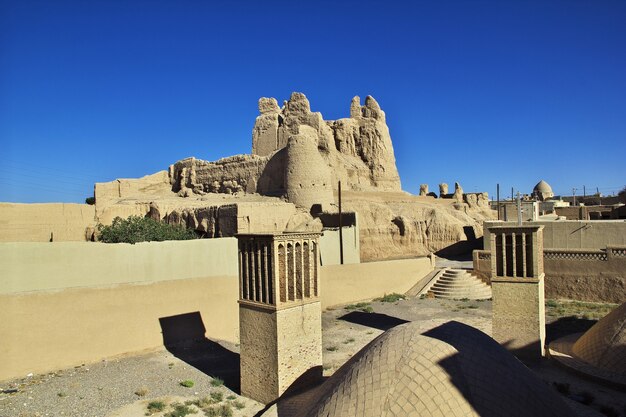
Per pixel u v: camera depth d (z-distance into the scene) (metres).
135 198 48.62
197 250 19.59
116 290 16.72
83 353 15.75
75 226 30.45
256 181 44.50
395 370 7.70
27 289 15.15
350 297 25.69
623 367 12.29
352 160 52.53
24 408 12.22
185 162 55.41
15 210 27.86
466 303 24.80
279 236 12.33
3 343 14.34
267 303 12.51
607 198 62.12
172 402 12.66
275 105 53.91
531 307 14.59
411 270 28.80
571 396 11.59
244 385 13.19
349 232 30.14
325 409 7.73
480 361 7.99
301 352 12.85
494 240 15.20
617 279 23.03
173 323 18.00
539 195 82.00
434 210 43.28
